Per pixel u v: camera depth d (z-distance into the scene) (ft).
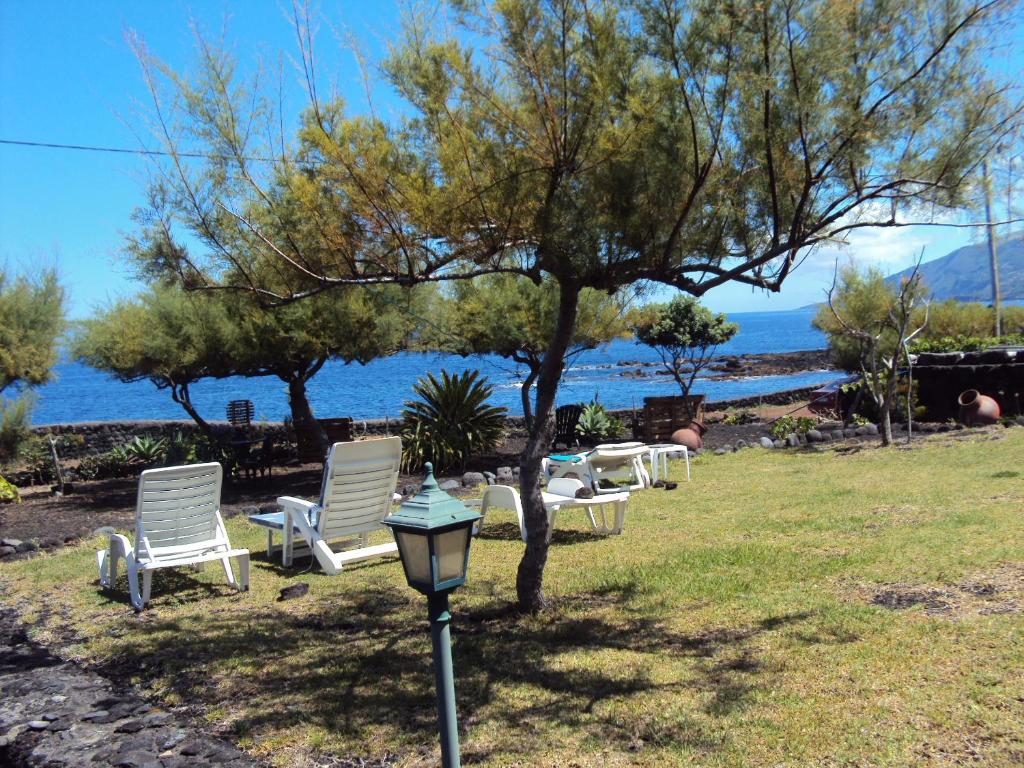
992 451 34.99
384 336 38.52
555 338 16.89
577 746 11.16
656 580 19.35
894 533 21.62
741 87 14.39
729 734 11.09
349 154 14.32
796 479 33.35
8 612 20.30
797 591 17.40
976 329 71.51
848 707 11.54
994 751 9.97
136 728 12.53
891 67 13.97
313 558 24.84
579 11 13.75
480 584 20.36
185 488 21.21
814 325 62.03
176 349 40.68
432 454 41.24
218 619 18.62
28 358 40.47
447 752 9.18
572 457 34.09
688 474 36.06
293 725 12.44
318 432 47.14
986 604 15.17
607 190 14.78
